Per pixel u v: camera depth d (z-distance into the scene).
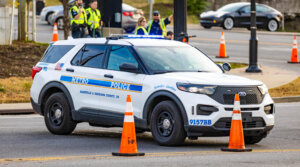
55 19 71.50
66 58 24.45
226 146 21.14
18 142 21.84
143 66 21.64
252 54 45.88
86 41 24.19
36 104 25.22
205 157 18.17
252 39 45.84
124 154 18.47
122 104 21.91
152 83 21.03
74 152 19.55
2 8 48.75
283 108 34.44
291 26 94.88
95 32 40.56
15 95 36.38
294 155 18.69
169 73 21.42
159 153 19.08
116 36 23.62
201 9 100.12
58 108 24.16
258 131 20.59
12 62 44.09
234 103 19.50
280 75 44.84
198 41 65.94
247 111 20.20
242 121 20.16
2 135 23.72
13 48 47.44
